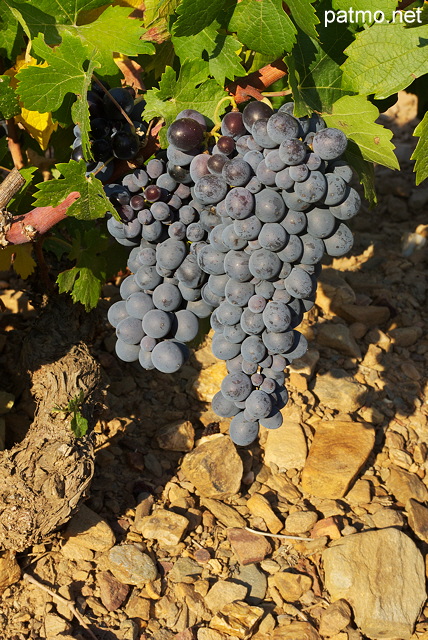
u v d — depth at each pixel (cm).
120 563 94
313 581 95
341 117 80
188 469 102
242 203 70
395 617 92
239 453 106
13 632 89
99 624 90
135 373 115
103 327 117
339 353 123
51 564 94
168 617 92
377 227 162
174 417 110
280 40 77
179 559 96
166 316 76
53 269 106
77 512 94
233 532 98
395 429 111
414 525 100
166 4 82
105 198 75
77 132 79
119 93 80
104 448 105
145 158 80
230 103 79
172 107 78
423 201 166
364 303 133
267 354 76
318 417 111
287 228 71
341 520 100
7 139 93
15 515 88
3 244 80
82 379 97
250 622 90
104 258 97
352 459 104
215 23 77
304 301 77
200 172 73
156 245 78
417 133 79
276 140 69
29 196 95
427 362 124
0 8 83
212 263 74
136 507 100
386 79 79
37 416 94
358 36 78
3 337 111
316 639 90
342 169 72
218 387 112
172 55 90
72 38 76
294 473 105
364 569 94
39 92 77
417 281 142
